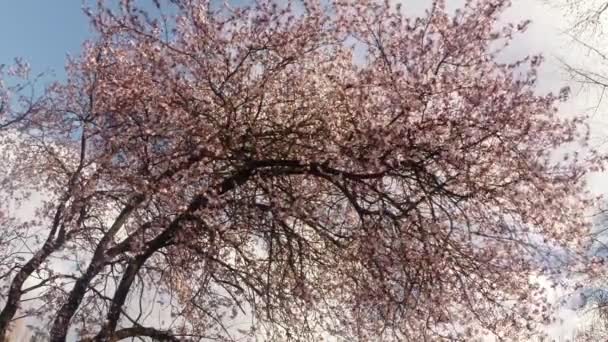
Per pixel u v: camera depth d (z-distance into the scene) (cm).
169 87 933
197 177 912
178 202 907
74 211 989
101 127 1003
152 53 944
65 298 1013
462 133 830
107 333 886
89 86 1038
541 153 855
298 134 932
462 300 883
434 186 841
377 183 883
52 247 1010
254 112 1000
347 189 863
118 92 955
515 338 881
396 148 827
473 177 848
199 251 923
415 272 843
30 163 1127
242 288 952
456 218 878
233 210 927
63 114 1127
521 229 861
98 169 947
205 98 959
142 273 1055
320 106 962
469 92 852
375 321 912
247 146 951
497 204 854
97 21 977
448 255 835
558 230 855
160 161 934
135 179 911
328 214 941
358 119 888
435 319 841
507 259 876
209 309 1026
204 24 941
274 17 953
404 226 833
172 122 934
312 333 966
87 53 1045
